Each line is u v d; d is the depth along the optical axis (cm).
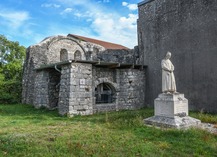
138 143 661
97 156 546
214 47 1311
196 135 740
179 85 1490
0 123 1005
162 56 1622
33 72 1894
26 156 544
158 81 1645
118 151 591
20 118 1178
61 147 612
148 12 1759
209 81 1330
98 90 1571
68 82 1343
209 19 1341
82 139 707
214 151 591
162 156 552
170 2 1578
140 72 1714
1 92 2102
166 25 1599
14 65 2647
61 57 2173
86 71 1405
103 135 760
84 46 2236
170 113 919
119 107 1608
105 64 1488
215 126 893
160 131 790
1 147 612
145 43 1773
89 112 1393
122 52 1994
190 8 1448
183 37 1480
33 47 1925
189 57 1441
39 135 762
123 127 880
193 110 1402
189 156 561
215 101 1297
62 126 943
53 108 1627
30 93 1927
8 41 2908
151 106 1683
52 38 2034
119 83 1639
